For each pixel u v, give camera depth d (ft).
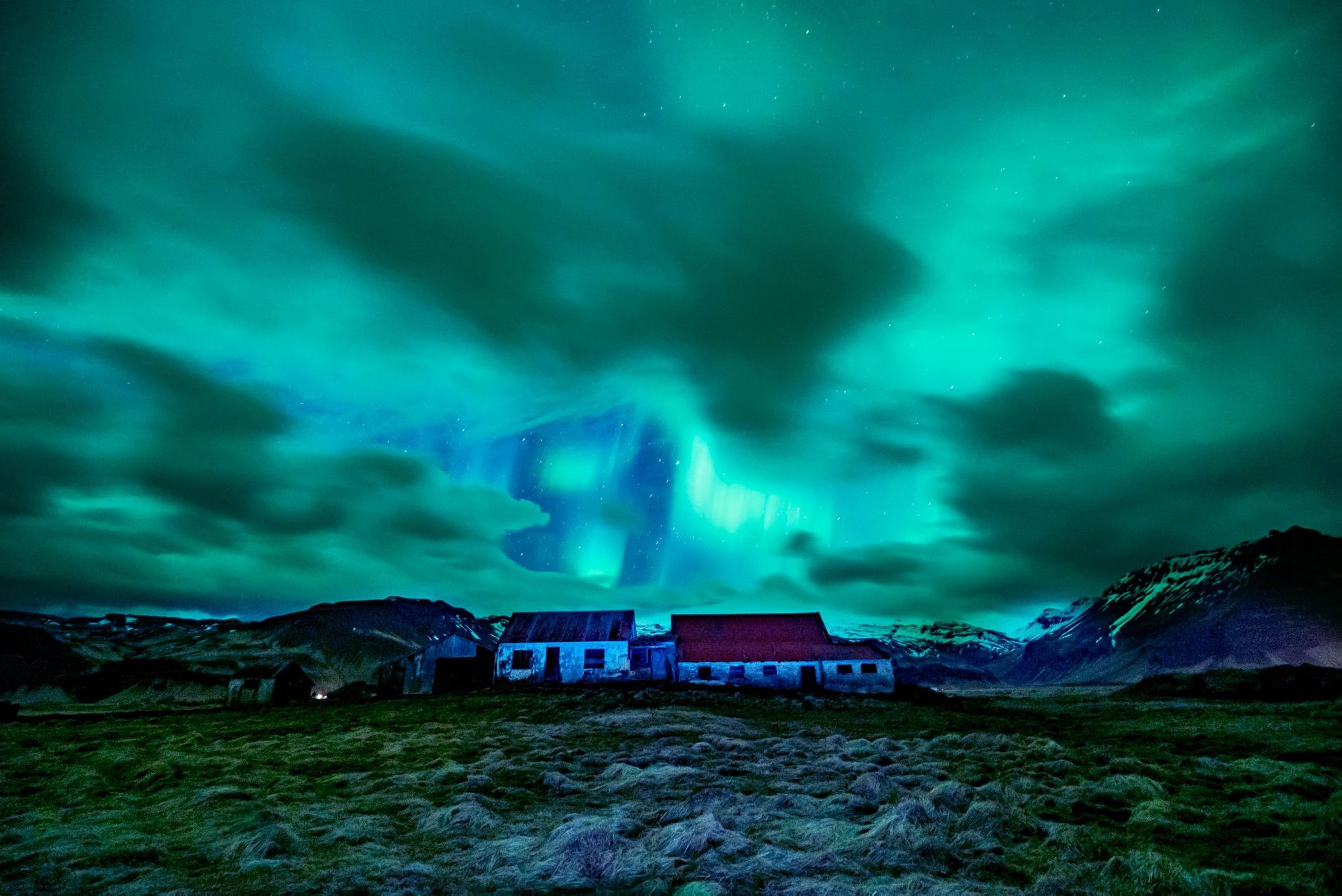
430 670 181.78
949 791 53.88
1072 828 45.83
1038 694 269.44
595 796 58.44
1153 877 36.17
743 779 64.75
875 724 114.11
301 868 39.55
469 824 48.75
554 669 181.98
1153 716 127.34
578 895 36.37
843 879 38.01
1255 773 65.10
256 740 90.89
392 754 77.71
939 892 35.29
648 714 114.11
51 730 105.40
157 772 66.49
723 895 34.96
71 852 42.09
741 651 188.34
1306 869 37.52
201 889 36.22
